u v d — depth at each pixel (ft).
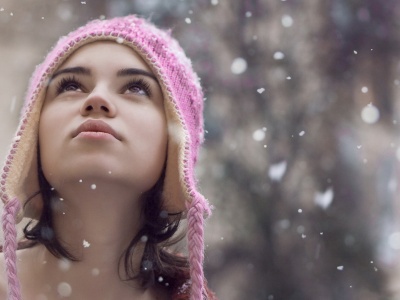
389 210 35.86
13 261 6.45
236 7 34.14
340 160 34.04
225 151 31.78
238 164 31.37
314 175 32.81
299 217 30.55
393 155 38.24
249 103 33.14
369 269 30.07
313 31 35.83
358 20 36.96
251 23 34.12
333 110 34.91
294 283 29.09
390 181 37.11
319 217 30.71
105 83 6.86
